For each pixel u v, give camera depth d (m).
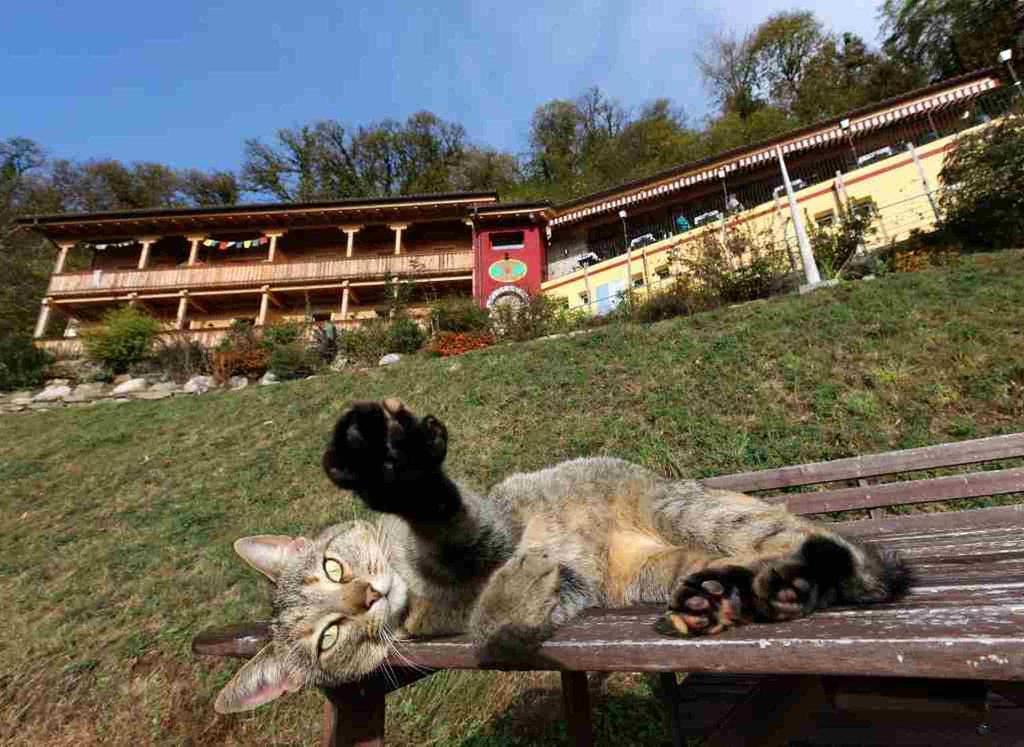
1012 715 2.20
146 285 23.94
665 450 6.37
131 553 6.60
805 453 5.75
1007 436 3.44
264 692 2.37
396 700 3.87
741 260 12.83
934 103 18.38
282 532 6.60
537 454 7.05
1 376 17.12
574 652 1.33
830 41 41.25
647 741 3.05
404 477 1.43
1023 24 26.83
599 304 19.62
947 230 12.23
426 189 44.41
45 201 38.81
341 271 23.95
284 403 11.48
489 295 21.98
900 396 6.19
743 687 2.77
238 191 44.75
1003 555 2.06
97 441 11.03
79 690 4.50
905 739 2.25
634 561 2.21
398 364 12.92
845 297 8.88
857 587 1.45
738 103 42.44
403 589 2.37
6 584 6.32
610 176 40.28
